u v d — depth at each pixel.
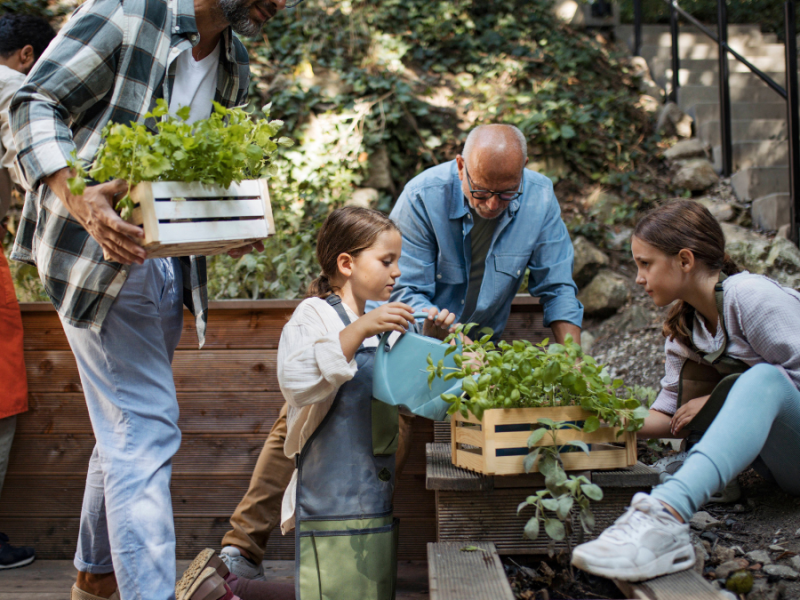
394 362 1.70
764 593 1.54
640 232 1.97
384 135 4.72
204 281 1.98
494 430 1.56
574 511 1.65
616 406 1.61
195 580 1.70
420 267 2.38
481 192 2.12
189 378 2.61
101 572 1.82
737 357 1.91
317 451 1.75
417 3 6.04
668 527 1.38
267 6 1.78
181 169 1.46
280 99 4.76
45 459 2.62
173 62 1.76
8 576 2.42
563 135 4.84
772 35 6.65
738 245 3.99
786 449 1.77
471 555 1.53
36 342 2.62
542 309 2.63
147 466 1.63
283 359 1.73
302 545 1.71
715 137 5.22
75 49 1.57
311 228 4.12
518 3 6.41
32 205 1.73
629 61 6.16
